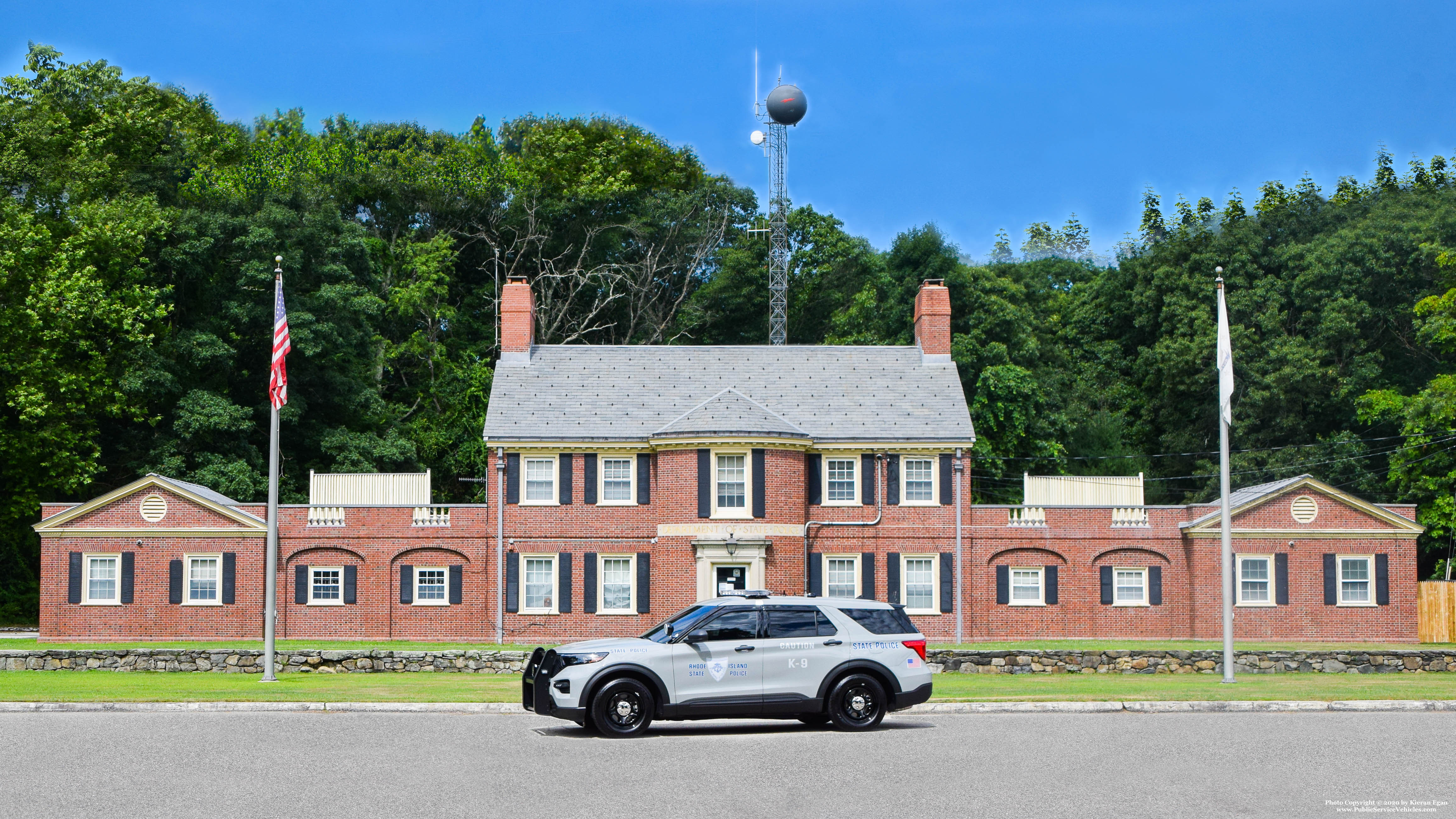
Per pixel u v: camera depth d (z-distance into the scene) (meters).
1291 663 40.53
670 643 23.94
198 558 50.31
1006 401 74.81
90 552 49.88
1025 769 19.89
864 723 24.34
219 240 63.12
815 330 87.06
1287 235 85.75
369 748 22.25
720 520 49.12
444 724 25.75
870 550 50.94
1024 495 60.91
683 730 24.78
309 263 66.38
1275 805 17.22
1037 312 95.69
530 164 89.56
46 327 56.81
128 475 61.91
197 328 62.72
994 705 28.50
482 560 50.75
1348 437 74.19
